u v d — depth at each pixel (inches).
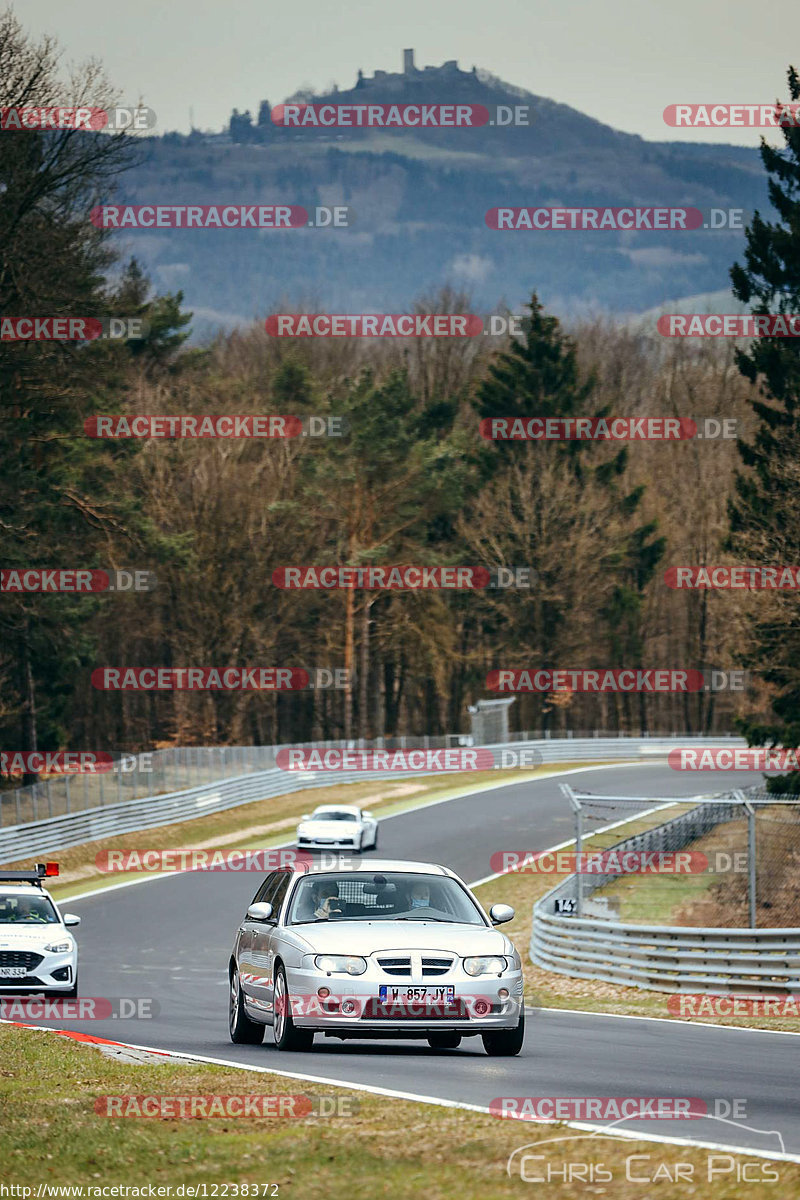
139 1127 1354.6
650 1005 2935.5
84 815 6417.3
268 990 1943.9
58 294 6161.4
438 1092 1534.2
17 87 5944.9
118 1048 1983.3
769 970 2999.5
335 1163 1184.8
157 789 7249.0
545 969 3659.0
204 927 4739.2
